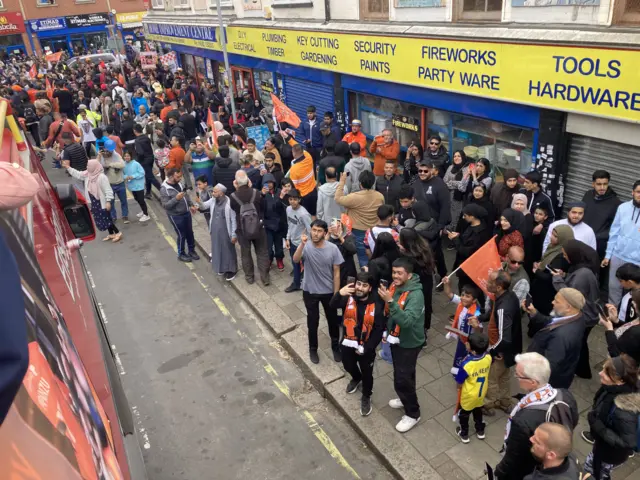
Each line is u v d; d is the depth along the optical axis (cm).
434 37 850
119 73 2672
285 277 916
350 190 912
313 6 1227
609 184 677
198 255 1044
